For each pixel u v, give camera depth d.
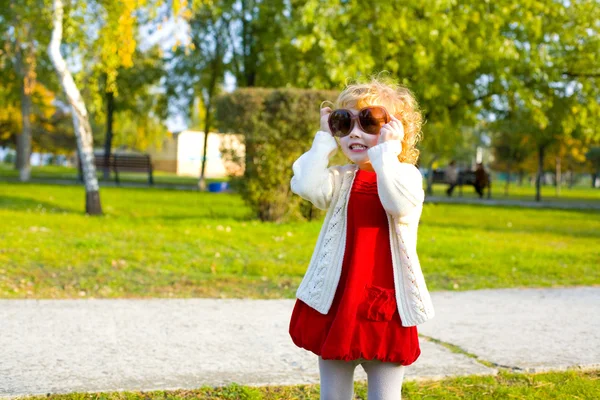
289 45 16.05
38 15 17.70
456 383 3.80
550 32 15.33
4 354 4.10
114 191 21.00
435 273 7.68
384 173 2.47
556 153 32.56
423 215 16.11
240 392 3.54
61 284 6.42
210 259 7.83
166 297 6.14
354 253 2.52
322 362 2.60
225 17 21.97
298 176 2.65
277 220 11.09
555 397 3.61
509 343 4.67
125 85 26.69
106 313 5.32
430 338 4.79
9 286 6.21
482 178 28.00
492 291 6.79
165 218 11.66
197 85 24.77
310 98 10.68
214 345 4.46
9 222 10.11
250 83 22.70
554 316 5.61
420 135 2.92
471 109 16.14
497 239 11.01
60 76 12.09
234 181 11.28
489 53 13.52
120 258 7.52
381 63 13.55
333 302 2.53
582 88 16.11
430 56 13.18
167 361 4.05
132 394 3.45
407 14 12.88
